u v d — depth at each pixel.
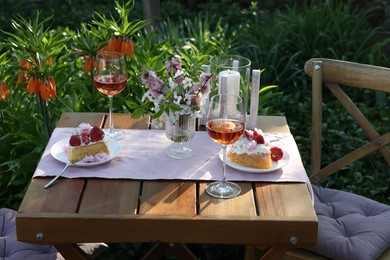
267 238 2.12
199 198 2.22
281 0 7.57
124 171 2.37
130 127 2.79
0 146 3.69
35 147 3.67
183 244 2.78
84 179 2.33
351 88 5.18
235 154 2.42
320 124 3.07
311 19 5.62
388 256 2.55
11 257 2.49
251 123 2.70
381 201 3.89
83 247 2.59
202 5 7.68
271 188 2.29
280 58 5.36
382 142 2.96
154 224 2.11
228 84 2.59
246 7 7.69
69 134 2.69
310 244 2.13
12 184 3.59
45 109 3.43
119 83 2.60
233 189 2.27
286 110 4.99
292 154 2.55
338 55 5.46
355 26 5.61
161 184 2.31
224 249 3.43
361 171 4.16
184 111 2.33
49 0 7.62
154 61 3.91
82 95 3.83
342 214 2.77
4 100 3.78
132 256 3.41
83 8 7.55
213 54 4.66
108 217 2.10
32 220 2.10
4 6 7.47
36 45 3.39
